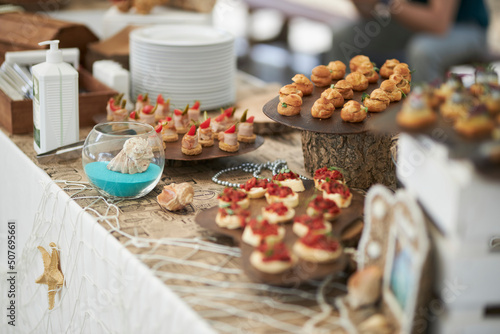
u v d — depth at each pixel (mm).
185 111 1624
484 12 2836
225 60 1941
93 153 1347
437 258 911
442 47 2668
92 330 1264
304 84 1499
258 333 892
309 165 1481
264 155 1654
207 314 937
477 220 870
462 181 862
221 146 1521
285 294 999
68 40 2154
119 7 2283
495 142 860
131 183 1314
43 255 1395
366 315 929
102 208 1310
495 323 916
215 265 1085
